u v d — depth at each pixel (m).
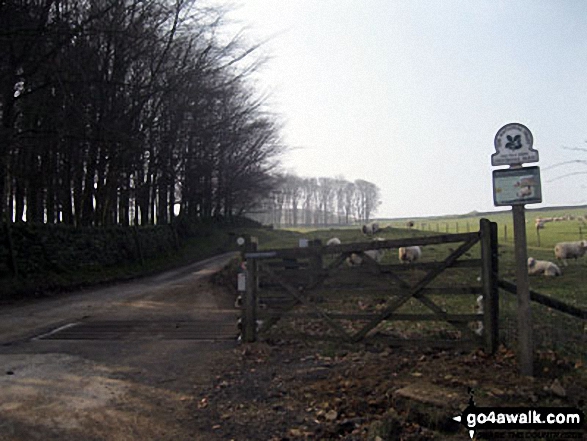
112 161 27.95
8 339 10.29
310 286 8.33
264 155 59.34
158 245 37.19
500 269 16.47
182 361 7.96
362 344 7.90
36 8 17.83
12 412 5.59
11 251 19.22
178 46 28.23
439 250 21.84
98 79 20.17
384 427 4.65
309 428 5.04
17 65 18.12
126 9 21.88
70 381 6.85
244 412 5.56
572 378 5.72
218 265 36.19
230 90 32.97
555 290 13.08
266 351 8.20
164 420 5.38
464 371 6.10
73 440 4.86
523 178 5.88
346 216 131.12
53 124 20.67
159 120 27.69
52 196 29.36
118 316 13.23
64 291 20.02
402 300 7.56
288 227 114.88
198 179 48.06
